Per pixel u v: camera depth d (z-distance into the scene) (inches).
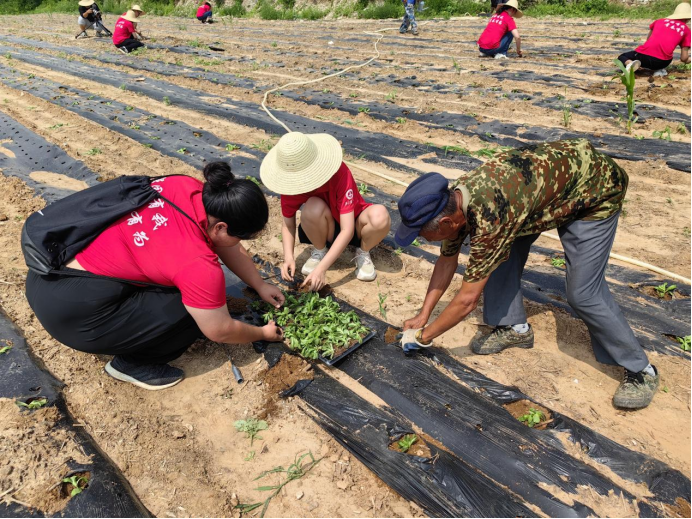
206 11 829.2
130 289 110.0
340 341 134.3
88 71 459.8
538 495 99.3
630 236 183.3
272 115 318.0
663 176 219.9
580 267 105.7
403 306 153.6
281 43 569.0
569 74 357.7
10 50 597.9
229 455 109.7
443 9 746.2
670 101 290.0
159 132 299.9
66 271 105.0
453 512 96.8
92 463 103.7
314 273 145.4
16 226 202.4
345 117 311.6
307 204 148.2
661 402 118.2
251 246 188.4
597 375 127.1
